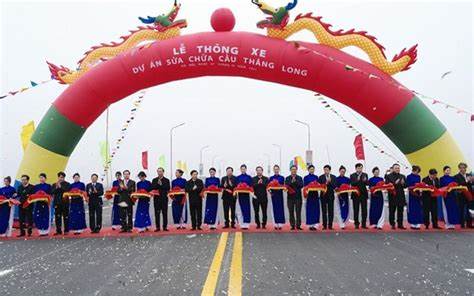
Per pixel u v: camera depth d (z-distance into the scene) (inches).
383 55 538.9
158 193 494.0
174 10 561.6
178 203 506.3
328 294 207.9
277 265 279.7
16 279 253.9
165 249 357.1
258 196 498.6
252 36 539.8
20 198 484.4
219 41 533.0
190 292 213.5
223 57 533.0
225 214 504.4
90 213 492.7
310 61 527.2
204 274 254.1
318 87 541.3
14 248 390.6
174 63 539.2
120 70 545.3
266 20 538.9
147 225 495.2
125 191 492.7
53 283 241.1
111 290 221.8
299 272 257.8
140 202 494.6
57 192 492.4
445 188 478.9
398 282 231.5
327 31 540.4
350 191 481.4
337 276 246.4
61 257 331.0
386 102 524.1
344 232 463.2
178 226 508.1
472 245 365.4
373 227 491.5
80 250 365.7
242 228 498.9
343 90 533.0
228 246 365.1
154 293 213.6
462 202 483.8
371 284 227.3
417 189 477.1
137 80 550.3
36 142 558.3
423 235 433.1
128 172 499.8
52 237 466.6
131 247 374.9
